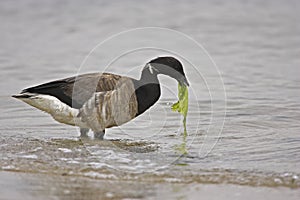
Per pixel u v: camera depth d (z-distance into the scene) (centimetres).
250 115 1764
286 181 1227
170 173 1273
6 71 2411
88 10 3919
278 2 4234
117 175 1253
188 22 3606
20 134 1572
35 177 1230
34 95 1538
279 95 2023
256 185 1203
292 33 3300
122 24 3538
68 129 1628
